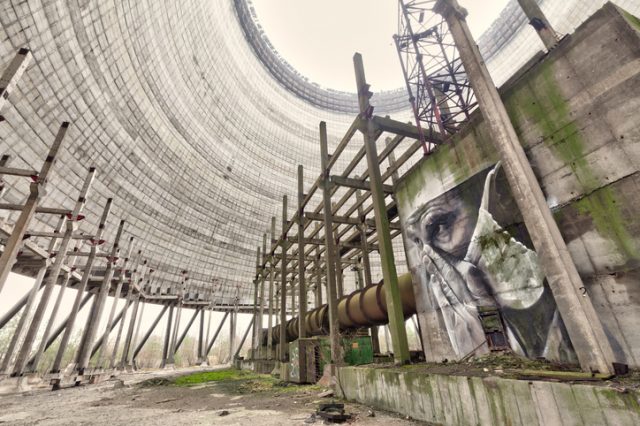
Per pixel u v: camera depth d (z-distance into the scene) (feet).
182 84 119.44
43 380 55.67
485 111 22.68
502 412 14.51
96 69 81.41
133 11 87.61
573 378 13.73
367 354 38.83
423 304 29.53
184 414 24.16
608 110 17.71
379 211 32.40
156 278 117.08
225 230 138.72
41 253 65.46
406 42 44.16
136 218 106.52
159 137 111.34
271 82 187.32
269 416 21.79
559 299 17.01
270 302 85.51
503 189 22.91
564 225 18.83
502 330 21.57
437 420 17.95
